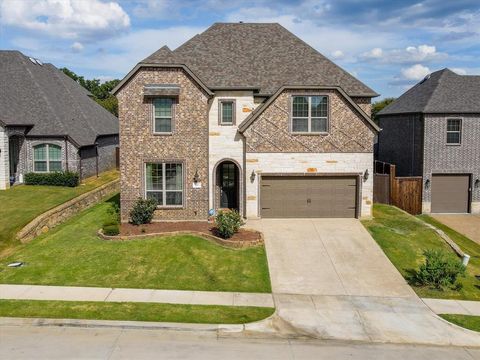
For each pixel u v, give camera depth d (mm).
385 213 25812
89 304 14242
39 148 30594
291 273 17641
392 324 13867
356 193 24312
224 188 25031
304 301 15297
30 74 32750
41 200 25625
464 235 25344
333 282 16984
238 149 23984
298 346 12234
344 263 18703
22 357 11008
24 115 30406
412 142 30453
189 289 15859
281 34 27828
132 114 22781
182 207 23266
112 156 38250
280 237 21328
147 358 11172
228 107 23922
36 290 15250
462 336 13227
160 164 23125
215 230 21516
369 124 23719
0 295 14734
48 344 11766
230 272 17469
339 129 23734
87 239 20391
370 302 15438
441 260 17141
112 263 17734
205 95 22891
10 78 32125
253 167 23750
